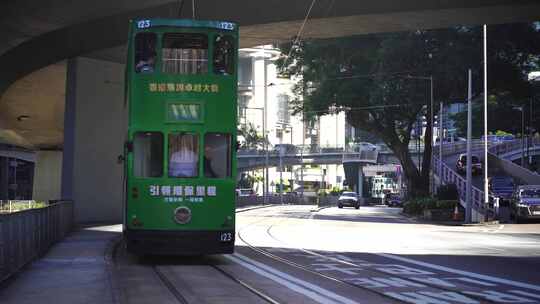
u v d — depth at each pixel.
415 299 11.88
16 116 56.88
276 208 76.19
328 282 14.16
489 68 53.03
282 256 20.06
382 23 32.12
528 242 26.31
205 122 17.06
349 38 52.03
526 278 15.05
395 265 17.67
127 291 12.79
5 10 26.17
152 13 31.78
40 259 18.16
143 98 16.97
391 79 52.06
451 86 53.00
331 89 53.88
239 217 50.25
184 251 16.73
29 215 17.06
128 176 16.80
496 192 55.22
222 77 17.25
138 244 16.69
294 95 59.03
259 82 146.88
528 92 57.53
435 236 30.09
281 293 12.52
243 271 16.14
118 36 32.97
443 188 50.69
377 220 47.47
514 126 96.12
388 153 108.56
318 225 39.72
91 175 36.47
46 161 77.25
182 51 17.23
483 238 28.73
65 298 11.57
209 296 12.16
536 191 41.62
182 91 17.06
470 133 42.75
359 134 123.12
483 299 11.93
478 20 31.94
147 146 16.92
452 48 50.34
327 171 163.25
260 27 32.28
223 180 17.00
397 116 56.78
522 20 31.98
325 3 30.17
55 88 44.47
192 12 31.19
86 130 36.34
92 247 21.94
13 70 38.94
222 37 17.39
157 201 16.75
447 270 16.56
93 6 26.69
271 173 152.88
